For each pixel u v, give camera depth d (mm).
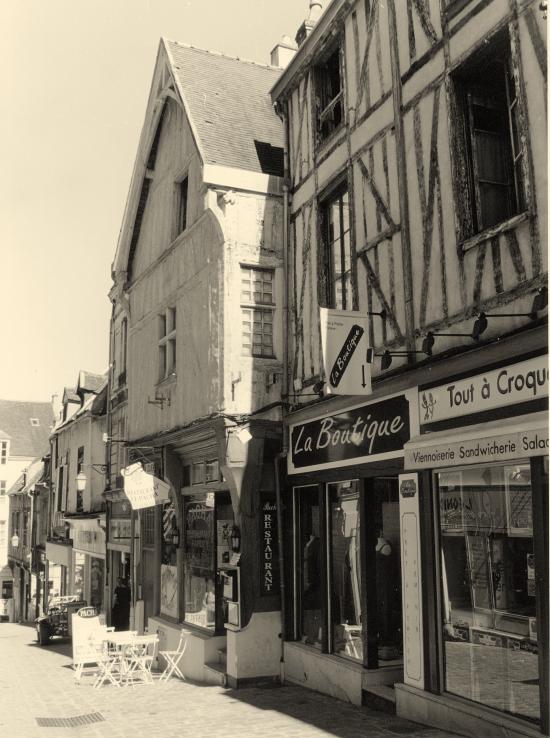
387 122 8047
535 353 5586
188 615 12391
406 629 7129
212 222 10773
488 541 6234
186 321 11938
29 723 8359
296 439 9922
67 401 28797
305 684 9242
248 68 13750
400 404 7449
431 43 7246
